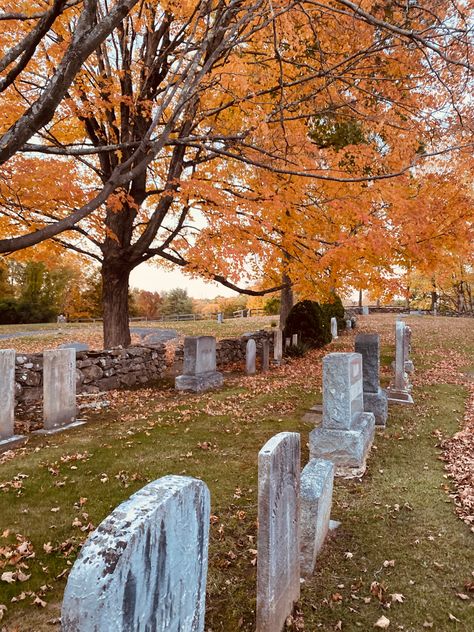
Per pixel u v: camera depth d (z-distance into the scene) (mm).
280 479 2803
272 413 8539
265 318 35344
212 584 3344
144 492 1618
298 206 8484
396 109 7164
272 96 8180
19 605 3086
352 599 3227
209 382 10938
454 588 3346
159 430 7344
